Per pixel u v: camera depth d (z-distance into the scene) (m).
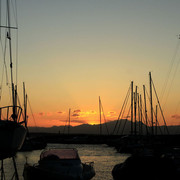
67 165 22.69
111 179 29.22
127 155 60.06
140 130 85.19
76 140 113.50
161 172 23.38
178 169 23.27
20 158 52.31
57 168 22.31
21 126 23.14
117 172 25.95
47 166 22.64
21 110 24.44
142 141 74.56
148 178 23.59
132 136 77.44
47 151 24.48
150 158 24.12
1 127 21.27
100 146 99.50
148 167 23.77
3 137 21.41
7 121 21.73
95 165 40.97
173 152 34.97
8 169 36.34
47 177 21.55
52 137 136.25
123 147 66.25
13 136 21.84
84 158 52.81
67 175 21.58
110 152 69.31
